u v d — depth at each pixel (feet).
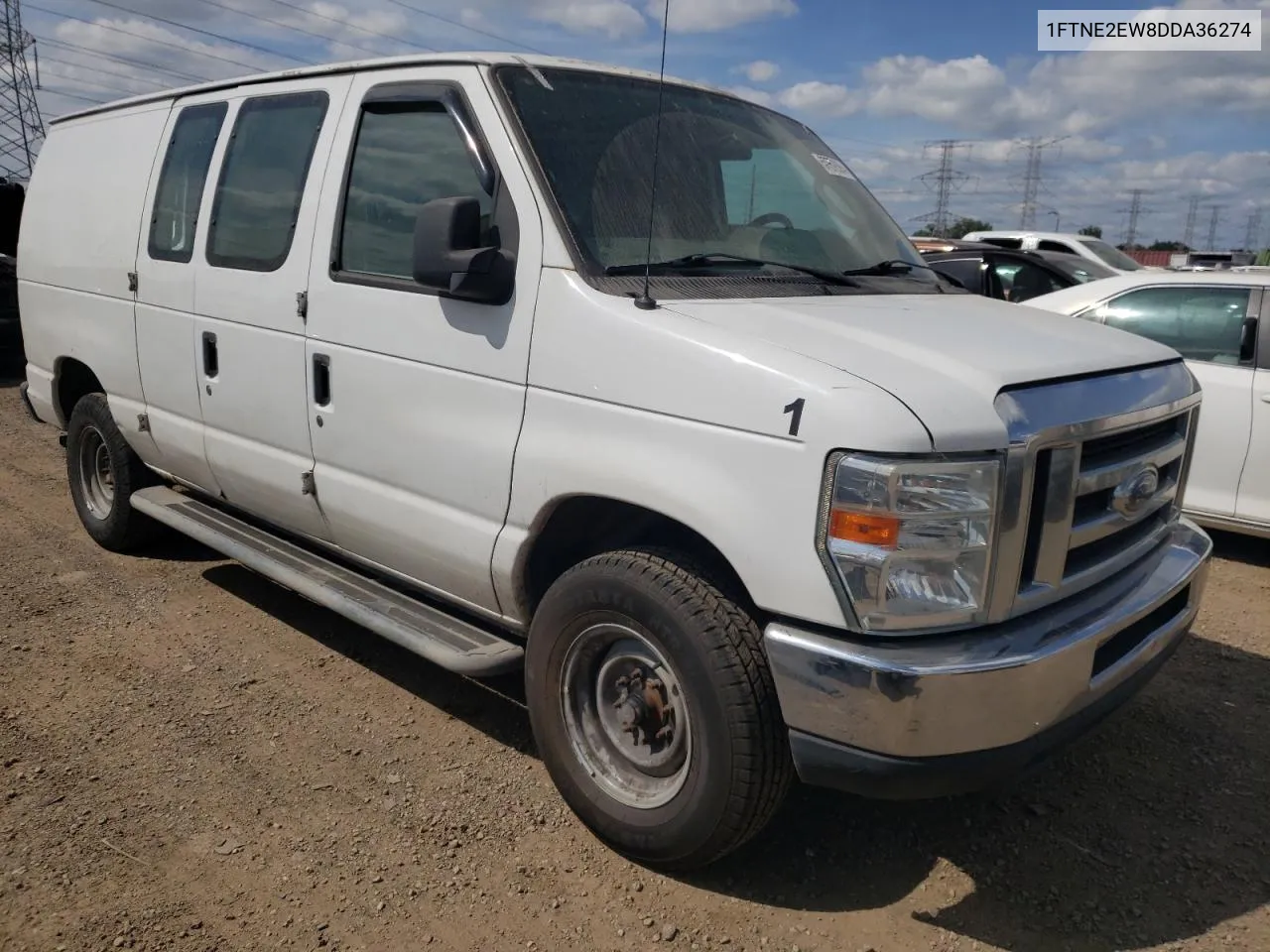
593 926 9.36
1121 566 9.90
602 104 11.66
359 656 14.80
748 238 11.79
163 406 15.94
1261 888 10.14
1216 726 13.41
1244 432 19.60
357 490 12.41
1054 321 11.35
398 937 9.13
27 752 11.98
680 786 9.58
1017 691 8.32
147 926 9.14
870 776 8.41
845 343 9.02
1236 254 71.05
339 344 12.28
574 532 10.77
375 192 12.05
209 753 12.09
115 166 17.15
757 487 8.56
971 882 10.14
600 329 9.67
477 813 11.03
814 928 9.41
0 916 9.18
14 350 37.42
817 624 8.45
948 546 8.17
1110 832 11.03
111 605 16.43
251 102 14.32
